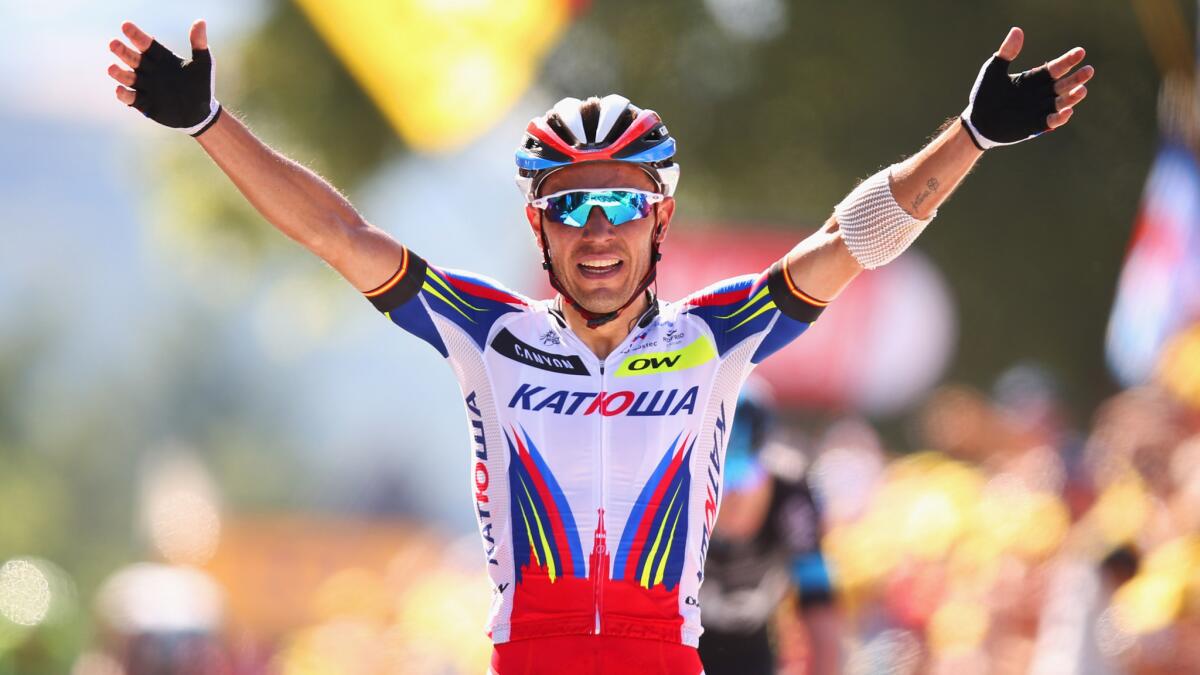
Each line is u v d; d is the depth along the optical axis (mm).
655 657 12039
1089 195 52000
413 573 41344
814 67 52281
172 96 12039
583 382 12383
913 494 30312
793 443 35000
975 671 26750
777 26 52656
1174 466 22891
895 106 52625
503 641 12172
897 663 28625
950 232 52438
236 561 46969
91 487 147125
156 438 158500
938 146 12219
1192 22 38812
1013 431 32250
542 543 12156
